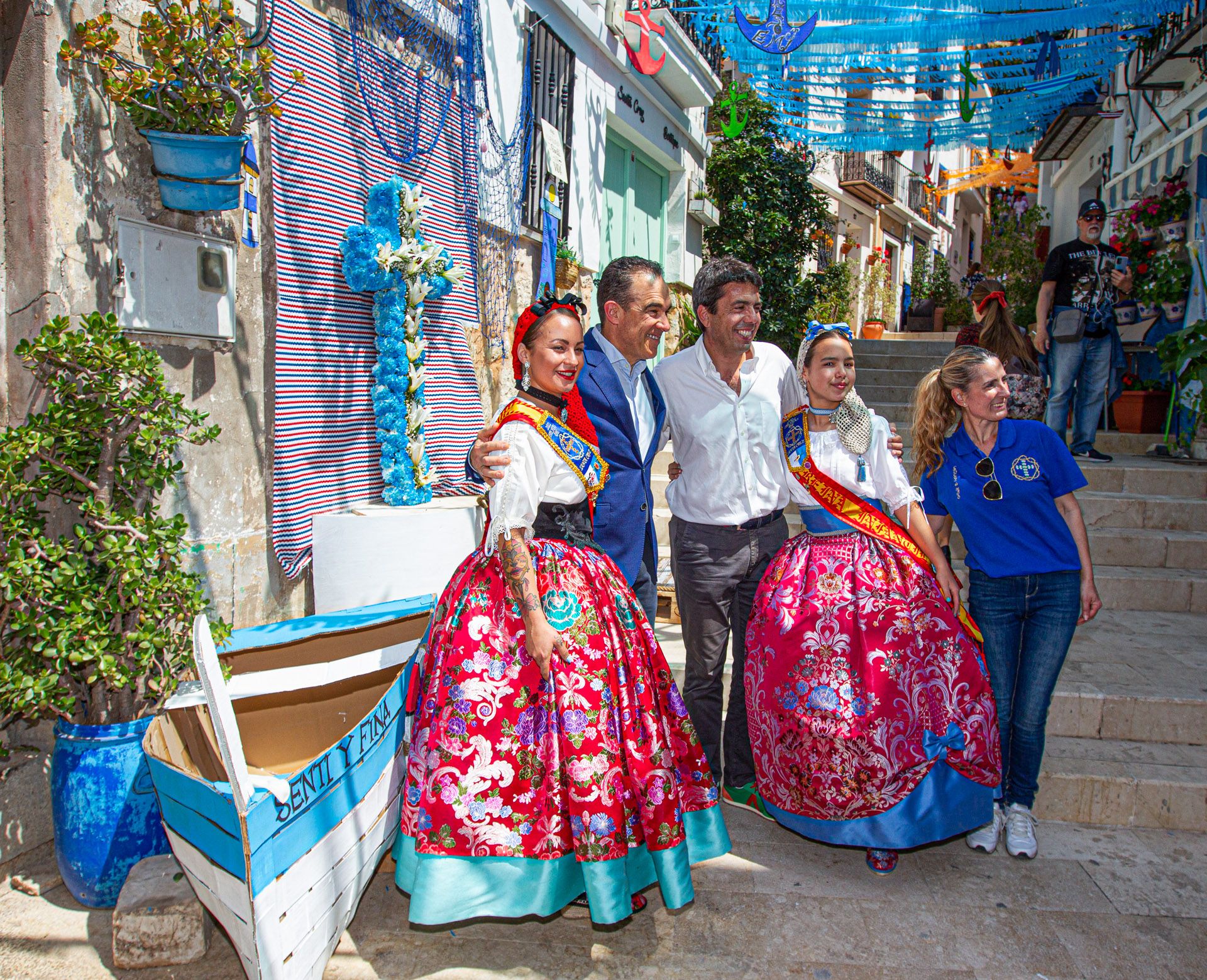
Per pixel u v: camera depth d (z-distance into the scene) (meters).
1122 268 5.96
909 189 18.91
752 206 10.12
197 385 3.14
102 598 2.39
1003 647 2.87
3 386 2.67
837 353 2.72
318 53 3.63
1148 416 6.69
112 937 2.41
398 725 2.60
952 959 2.35
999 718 2.91
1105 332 5.75
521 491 2.22
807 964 2.32
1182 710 3.36
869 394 8.45
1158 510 4.96
